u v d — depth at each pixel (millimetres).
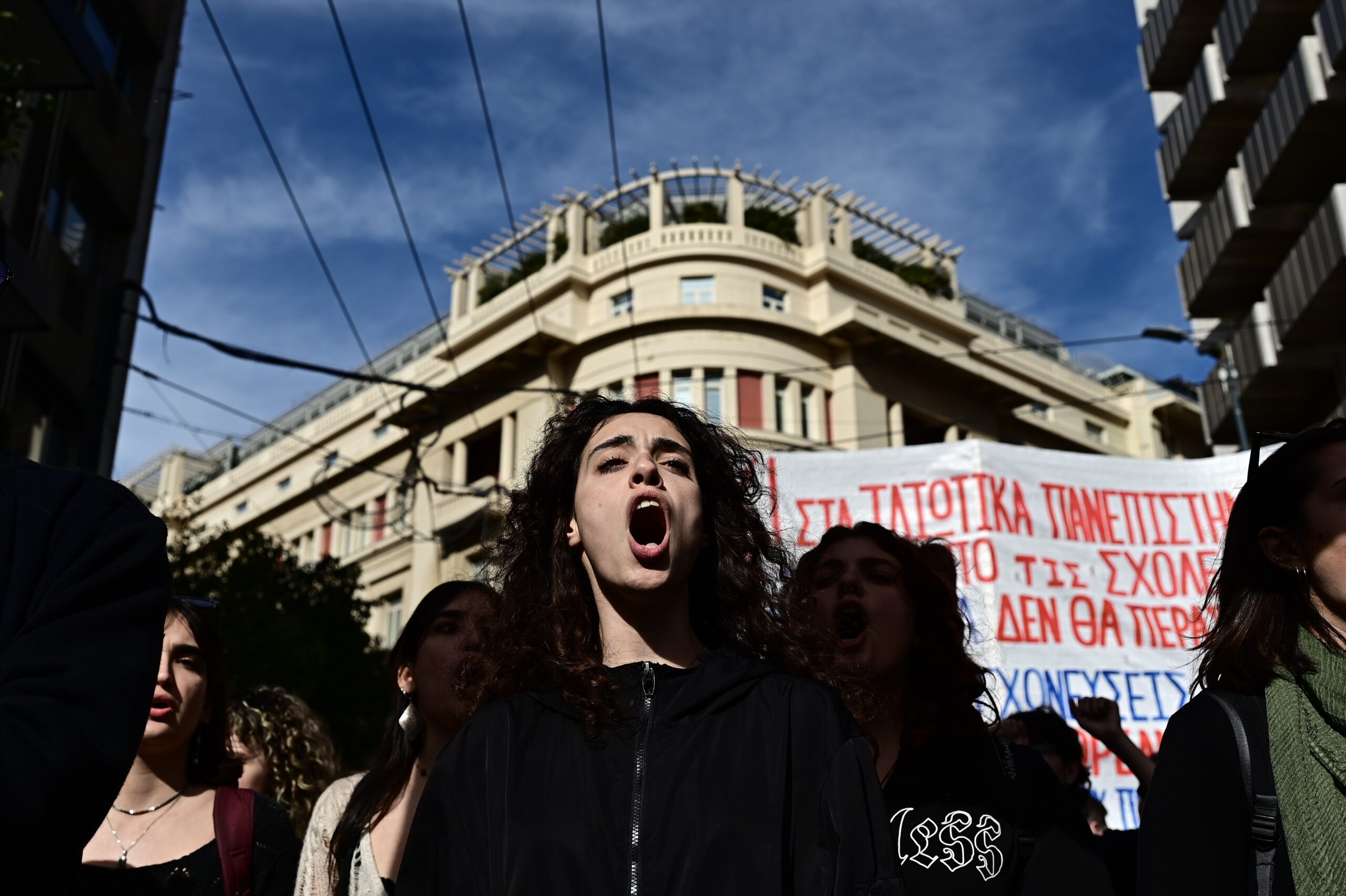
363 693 24125
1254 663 2279
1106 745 4137
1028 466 6527
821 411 29594
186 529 24547
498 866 1965
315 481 36312
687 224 30141
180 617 3449
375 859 3268
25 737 1390
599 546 2281
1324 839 1977
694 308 28438
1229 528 2469
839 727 2059
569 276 30141
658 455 2379
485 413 31391
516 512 2551
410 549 32188
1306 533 2305
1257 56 15969
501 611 2502
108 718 1466
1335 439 2373
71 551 1566
